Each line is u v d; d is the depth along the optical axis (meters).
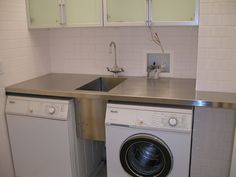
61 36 2.96
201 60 2.08
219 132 2.06
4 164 2.51
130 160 2.18
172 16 2.28
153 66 2.71
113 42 2.79
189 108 1.98
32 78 2.79
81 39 2.90
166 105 2.04
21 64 2.62
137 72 2.80
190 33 2.55
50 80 2.71
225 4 1.93
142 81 2.59
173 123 1.95
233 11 1.92
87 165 2.67
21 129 2.43
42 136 2.36
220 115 2.03
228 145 2.07
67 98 2.29
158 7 2.29
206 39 2.03
